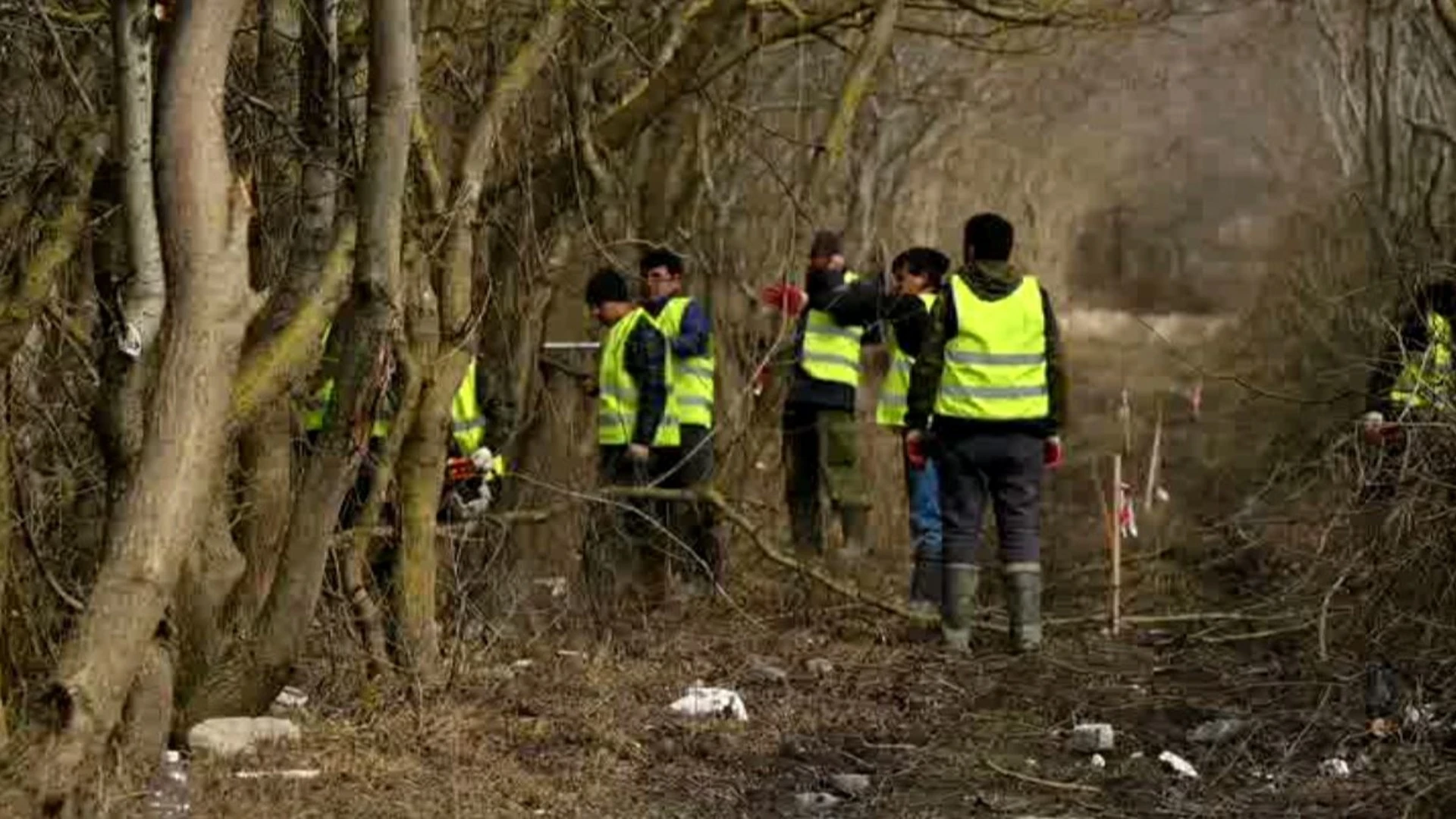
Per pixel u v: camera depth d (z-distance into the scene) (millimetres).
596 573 39969
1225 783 29297
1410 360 35125
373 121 26234
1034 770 30062
